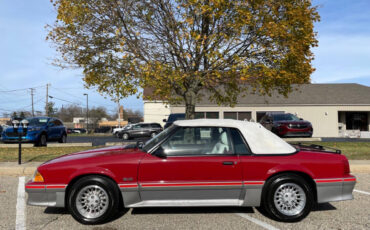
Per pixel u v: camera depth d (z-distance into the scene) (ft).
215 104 85.15
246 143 13.65
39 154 34.40
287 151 13.70
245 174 13.12
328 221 13.33
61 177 12.85
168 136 13.67
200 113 85.92
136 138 76.84
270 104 85.66
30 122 45.34
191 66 30.73
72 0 28.78
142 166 13.00
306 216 13.93
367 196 17.78
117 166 12.92
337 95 91.20
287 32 30.14
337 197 13.43
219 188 13.12
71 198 12.71
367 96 90.02
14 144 42.52
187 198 13.20
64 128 53.36
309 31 31.48
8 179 22.91
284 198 13.21
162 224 12.86
